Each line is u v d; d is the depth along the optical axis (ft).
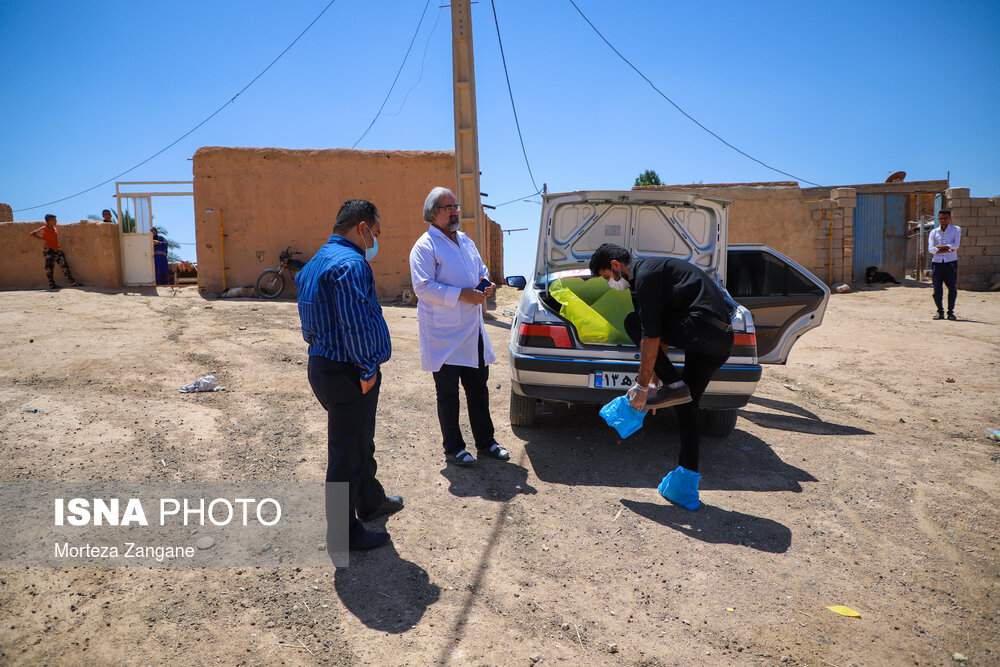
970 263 53.72
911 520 12.47
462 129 36.76
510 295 53.62
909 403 22.13
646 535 11.63
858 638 8.93
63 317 30.45
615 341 14.87
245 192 42.68
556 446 16.06
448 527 11.75
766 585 10.14
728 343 11.99
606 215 18.74
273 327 29.84
